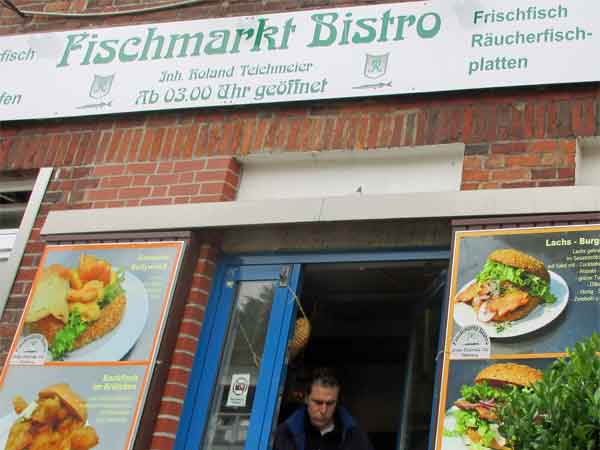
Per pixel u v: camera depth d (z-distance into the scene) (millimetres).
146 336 5805
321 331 8148
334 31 6297
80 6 7246
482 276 5137
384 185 5910
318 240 6020
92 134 6754
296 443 5371
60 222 6383
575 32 5664
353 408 8227
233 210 5992
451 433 4816
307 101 6172
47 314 6098
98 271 6109
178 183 6289
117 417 5621
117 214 6258
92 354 5867
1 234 6918
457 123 5754
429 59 5941
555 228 5098
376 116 6004
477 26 5902
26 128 7008
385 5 6238
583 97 5543
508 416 3732
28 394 5875
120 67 6812
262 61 6398
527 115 5609
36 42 7180
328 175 6090
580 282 4922
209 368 5906
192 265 6047
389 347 8148
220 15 6730
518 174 5457
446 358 4996
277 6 6582
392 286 6766
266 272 6082
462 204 5398
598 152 5477
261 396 5738
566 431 3490
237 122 6348
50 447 5672
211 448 5715
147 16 6988
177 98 6516
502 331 4957
